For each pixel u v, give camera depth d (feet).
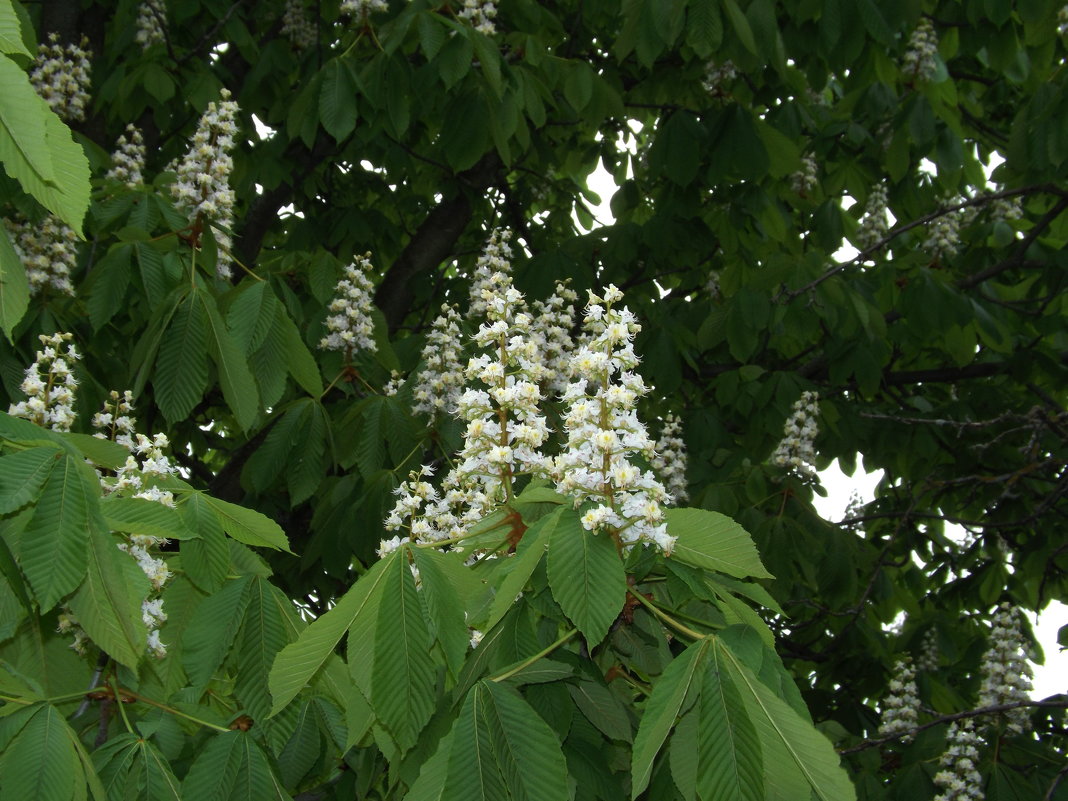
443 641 5.73
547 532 5.88
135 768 6.70
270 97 20.38
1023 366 21.25
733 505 16.52
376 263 23.49
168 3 19.42
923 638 21.83
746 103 21.85
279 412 14.10
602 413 6.25
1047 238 22.82
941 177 22.21
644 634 6.92
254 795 6.94
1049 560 20.52
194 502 7.29
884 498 24.70
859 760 16.94
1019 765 15.21
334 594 18.43
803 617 23.20
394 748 6.60
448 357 14.48
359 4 15.88
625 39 15.29
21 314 5.25
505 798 5.37
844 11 16.49
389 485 14.24
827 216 21.86
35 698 6.52
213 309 10.78
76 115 15.61
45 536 5.77
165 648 7.74
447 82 14.58
